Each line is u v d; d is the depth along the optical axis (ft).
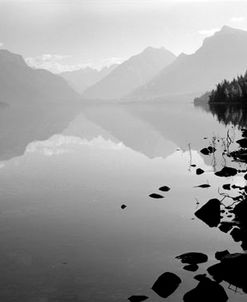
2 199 83.15
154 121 379.76
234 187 85.81
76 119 460.55
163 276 40.98
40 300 37.96
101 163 134.72
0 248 52.49
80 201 80.12
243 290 38.68
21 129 305.12
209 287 37.73
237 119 346.13
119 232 58.59
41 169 123.54
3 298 38.45
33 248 52.31
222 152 151.43
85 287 40.52
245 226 58.49
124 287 40.32
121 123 366.02
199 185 90.27
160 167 122.31
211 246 51.29
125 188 92.07
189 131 254.88
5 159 148.25
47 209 74.02
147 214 68.23
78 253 50.19
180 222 62.49
